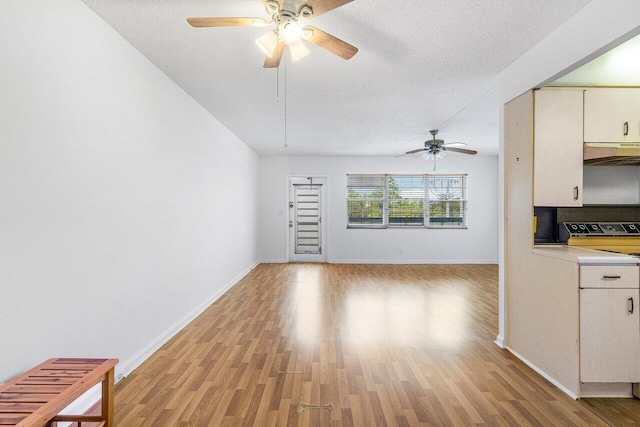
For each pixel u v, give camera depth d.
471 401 2.15
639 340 2.17
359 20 2.21
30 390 1.40
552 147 2.61
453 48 2.59
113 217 2.33
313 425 1.90
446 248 7.66
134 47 2.58
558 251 2.45
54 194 1.81
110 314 2.30
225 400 2.15
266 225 7.70
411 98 3.75
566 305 2.27
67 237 1.90
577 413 2.02
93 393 2.07
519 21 2.22
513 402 2.14
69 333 1.92
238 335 3.27
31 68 1.66
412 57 2.75
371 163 7.68
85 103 2.04
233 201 5.44
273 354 2.84
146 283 2.78
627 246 3.06
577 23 2.12
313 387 2.32
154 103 2.90
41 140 1.72
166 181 3.12
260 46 2.02
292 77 3.16
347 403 2.12
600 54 2.04
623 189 3.28
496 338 3.14
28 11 1.64
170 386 2.32
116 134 2.36
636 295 2.17
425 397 2.19
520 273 2.77
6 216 1.54
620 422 1.93
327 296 4.73
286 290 5.08
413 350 2.93
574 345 2.20
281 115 4.42
